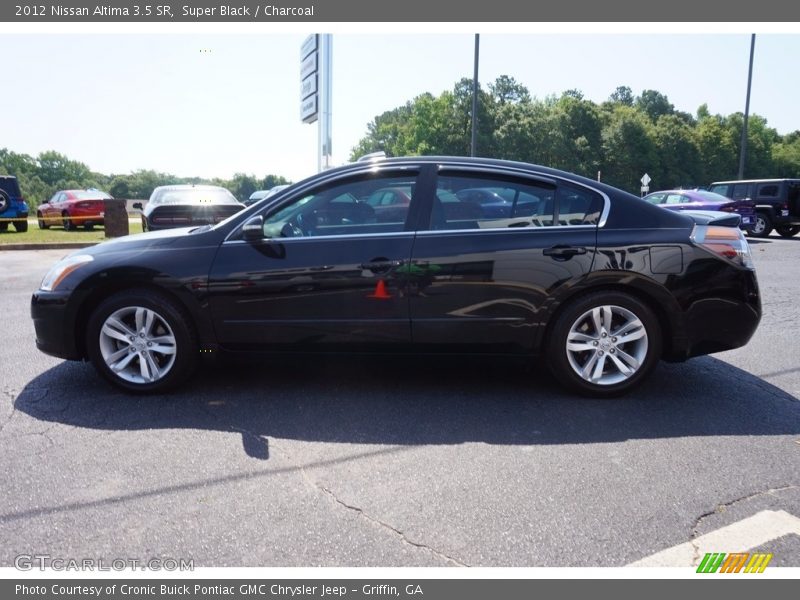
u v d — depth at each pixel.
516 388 4.27
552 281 3.88
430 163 4.07
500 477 2.97
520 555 2.37
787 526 2.56
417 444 3.35
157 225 10.08
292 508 2.69
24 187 117.81
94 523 2.56
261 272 3.95
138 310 4.02
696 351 4.00
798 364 4.89
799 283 8.98
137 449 3.27
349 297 3.93
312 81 14.56
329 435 3.46
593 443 3.36
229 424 3.62
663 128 80.56
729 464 3.11
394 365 4.32
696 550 2.40
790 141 111.00
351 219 4.04
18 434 3.46
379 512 2.65
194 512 2.65
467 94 68.62
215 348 4.07
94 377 4.49
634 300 3.91
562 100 82.69
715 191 19.98
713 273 3.90
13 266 10.91
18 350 5.24
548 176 4.04
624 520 2.60
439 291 3.90
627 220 3.97
